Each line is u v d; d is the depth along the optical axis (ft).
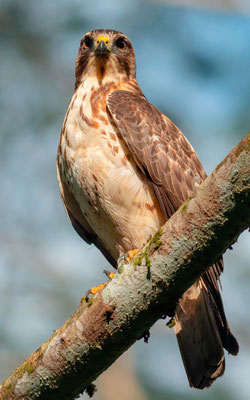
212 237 25.31
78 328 27.91
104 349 27.84
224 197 24.57
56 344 28.35
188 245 25.77
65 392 28.89
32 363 28.89
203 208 25.14
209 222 25.14
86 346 27.84
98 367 28.32
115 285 27.27
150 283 26.66
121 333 27.53
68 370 28.32
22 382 28.99
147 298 26.91
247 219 24.68
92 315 27.63
